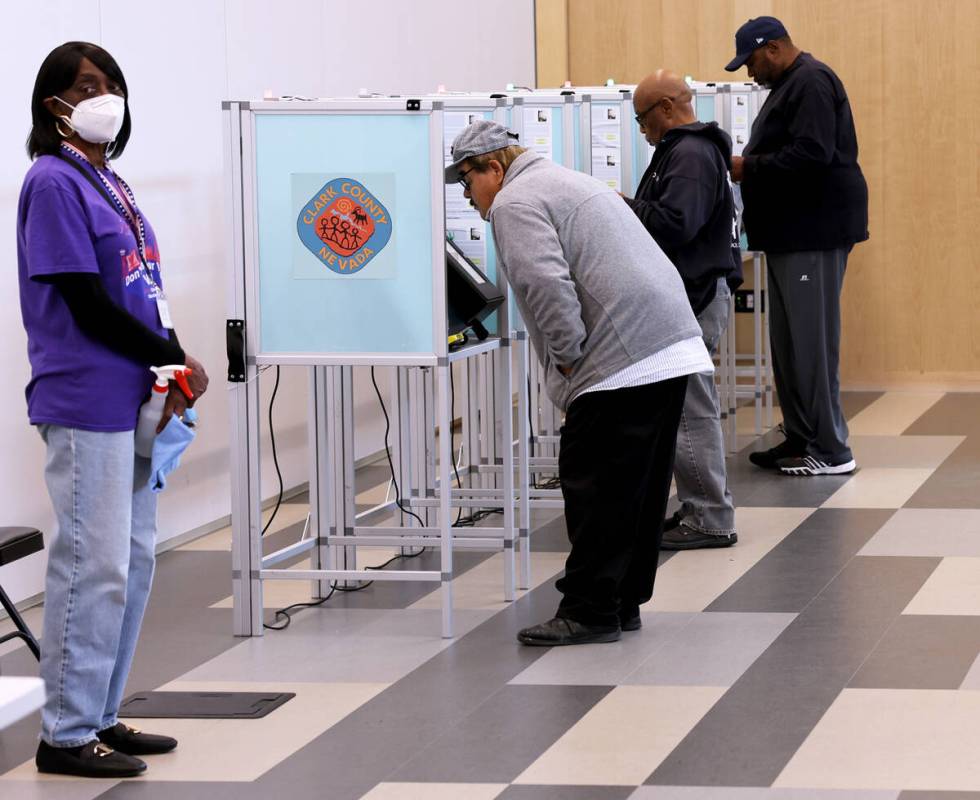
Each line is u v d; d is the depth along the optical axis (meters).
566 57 12.38
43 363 4.36
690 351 5.48
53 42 6.74
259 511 5.96
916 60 11.39
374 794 4.29
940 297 11.52
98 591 4.42
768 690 5.05
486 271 6.43
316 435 6.54
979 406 10.83
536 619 6.08
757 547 7.10
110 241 4.31
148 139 7.46
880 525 7.43
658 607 6.15
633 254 5.44
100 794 4.38
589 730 4.73
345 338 5.83
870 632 5.66
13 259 6.51
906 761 4.36
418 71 10.50
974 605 5.95
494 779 4.36
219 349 8.12
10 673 5.64
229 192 5.82
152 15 7.48
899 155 11.48
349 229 5.77
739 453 9.55
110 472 4.38
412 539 6.49
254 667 5.57
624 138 7.25
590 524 5.59
